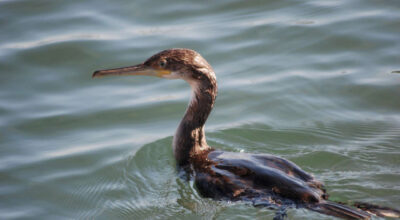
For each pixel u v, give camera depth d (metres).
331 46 16.00
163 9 17.94
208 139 12.72
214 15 17.64
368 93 14.16
